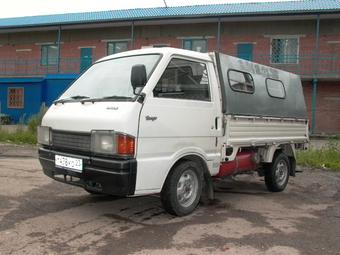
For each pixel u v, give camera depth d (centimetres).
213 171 661
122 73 620
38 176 900
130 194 547
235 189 856
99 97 602
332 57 2730
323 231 578
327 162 1210
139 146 548
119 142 534
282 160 852
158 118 569
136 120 544
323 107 2692
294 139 891
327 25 2762
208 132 643
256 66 777
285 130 859
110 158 543
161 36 3095
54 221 582
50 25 3131
